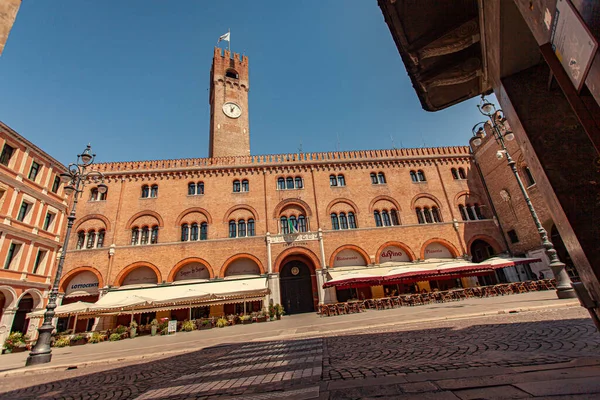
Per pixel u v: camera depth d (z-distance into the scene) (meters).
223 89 41.28
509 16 2.26
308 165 29.86
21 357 15.30
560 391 2.96
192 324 20.62
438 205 29.44
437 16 3.56
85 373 8.95
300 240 26.62
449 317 11.02
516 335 6.78
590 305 2.22
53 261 23.75
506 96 2.65
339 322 14.62
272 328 15.93
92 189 27.03
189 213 27.09
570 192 2.07
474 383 3.64
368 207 28.67
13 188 20.66
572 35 1.32
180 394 5.19
